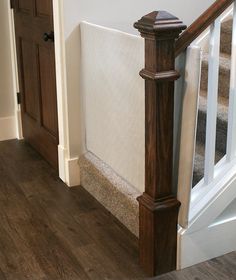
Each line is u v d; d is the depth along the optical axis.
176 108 2.07
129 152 2.49
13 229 2.61
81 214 2.77
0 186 3.13
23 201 2.93
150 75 1.94
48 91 3.26
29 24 3.36
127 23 2.96
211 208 2.21
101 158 2.88
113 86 2.53
